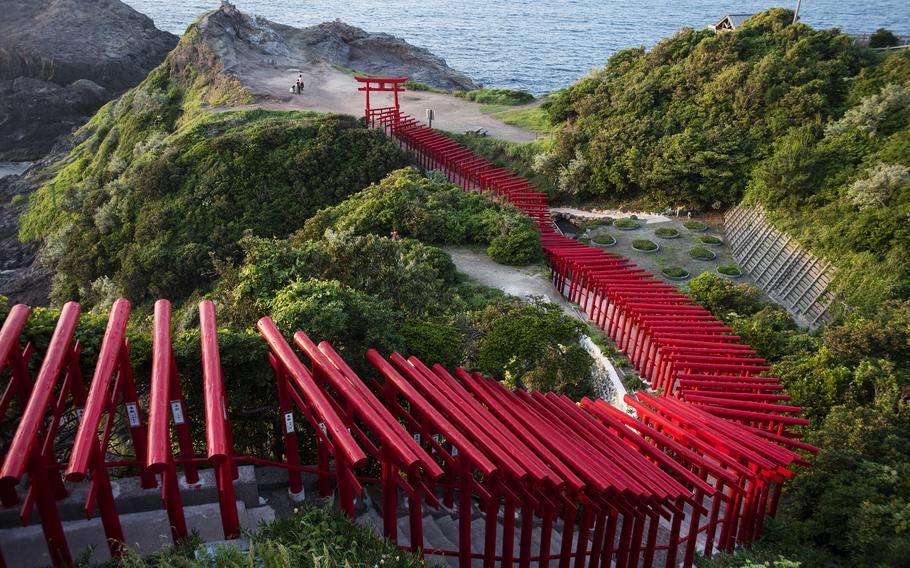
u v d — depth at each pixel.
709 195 48.22
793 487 18.02
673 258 43.19
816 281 37.62
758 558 13.80
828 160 43.00
